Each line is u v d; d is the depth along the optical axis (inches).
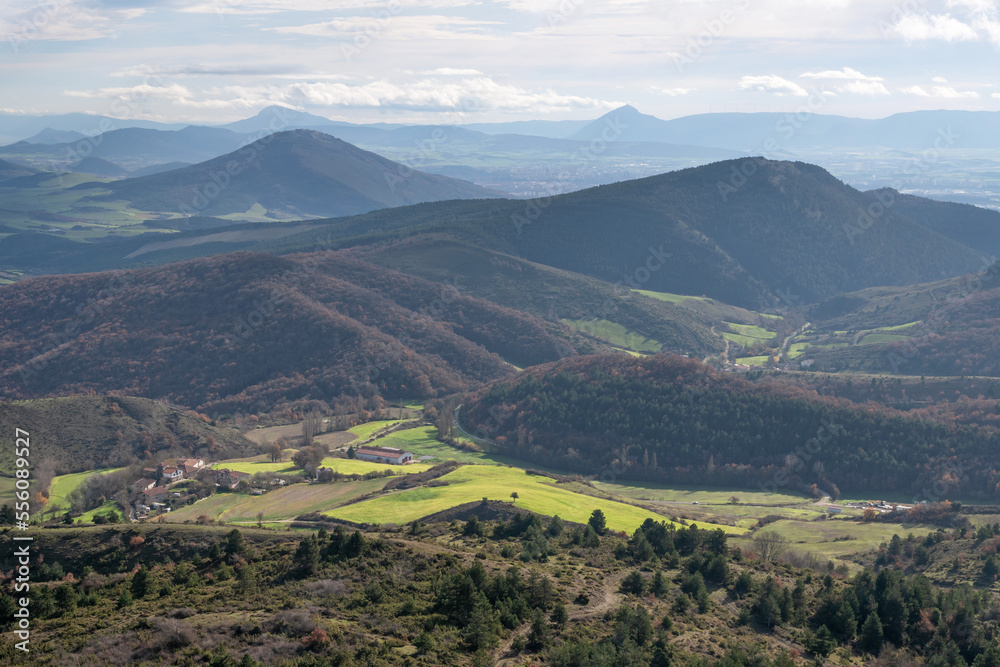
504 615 2768.2
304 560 3112.7
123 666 2236.7
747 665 2743.6
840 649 3112.7
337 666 2261.3
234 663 2218.3
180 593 2842.0
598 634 2795.3
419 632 2581.2
